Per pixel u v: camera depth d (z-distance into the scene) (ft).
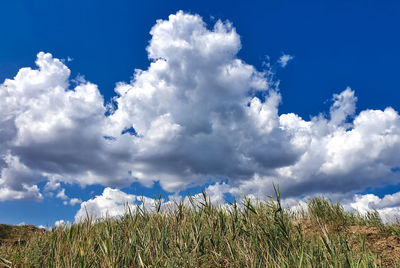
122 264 11.25
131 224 14.12
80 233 13.73
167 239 12.91
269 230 12.41
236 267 10.99
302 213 20.36
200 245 12.50
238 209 14.23
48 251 14.20
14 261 13.51
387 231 17.42
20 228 24.26
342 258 11.43
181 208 14.30
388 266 12.16
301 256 10.21
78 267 10.85
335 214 19.27
